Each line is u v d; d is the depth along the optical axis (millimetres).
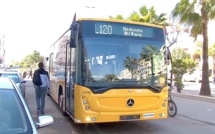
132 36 7531
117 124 8883
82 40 7137
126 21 7555
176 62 20969
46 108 12047
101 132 7820
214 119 10164
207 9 18062
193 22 18812
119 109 7078
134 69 7352
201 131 8133
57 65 11766
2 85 4043
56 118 9695
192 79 42750
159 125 8914
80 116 6992
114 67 7215
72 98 7828
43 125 3715
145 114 7332
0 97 3758
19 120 3490
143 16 24734
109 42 7309
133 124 8945
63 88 9797
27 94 18156
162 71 7688
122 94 7121
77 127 8383
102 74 7086
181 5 19328
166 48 7871
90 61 7082
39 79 10062
